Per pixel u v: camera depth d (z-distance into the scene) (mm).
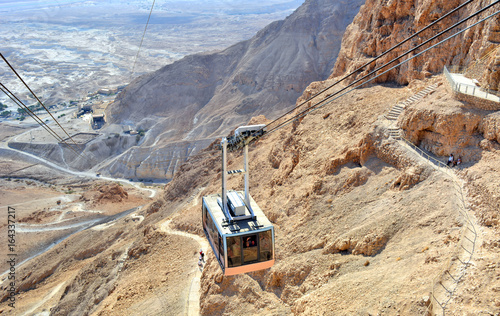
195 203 77750
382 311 22125
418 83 47312
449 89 37344
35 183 165375
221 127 192250
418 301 20984
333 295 26750
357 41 64438
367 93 52281
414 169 33750
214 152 101438
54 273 80750
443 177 31312
